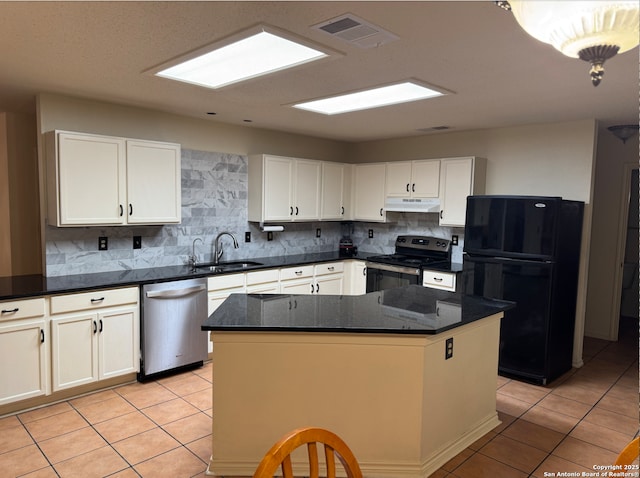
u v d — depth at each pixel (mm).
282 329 2311
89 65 2701
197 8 1893
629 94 3133
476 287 4098
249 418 2424
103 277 3652
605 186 5051
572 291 4039
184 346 3861
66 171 3365
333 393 2422
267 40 2238
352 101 3535
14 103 3844
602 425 3070
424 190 4945
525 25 1196
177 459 2588
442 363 2545
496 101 3408
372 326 2350
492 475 2473
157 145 3854
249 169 4898
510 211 3881
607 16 1056
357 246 6047
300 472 2453
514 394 3590
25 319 3033
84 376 3334
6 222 4406
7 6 1891
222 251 4738
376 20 1975
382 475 2432
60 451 2658
